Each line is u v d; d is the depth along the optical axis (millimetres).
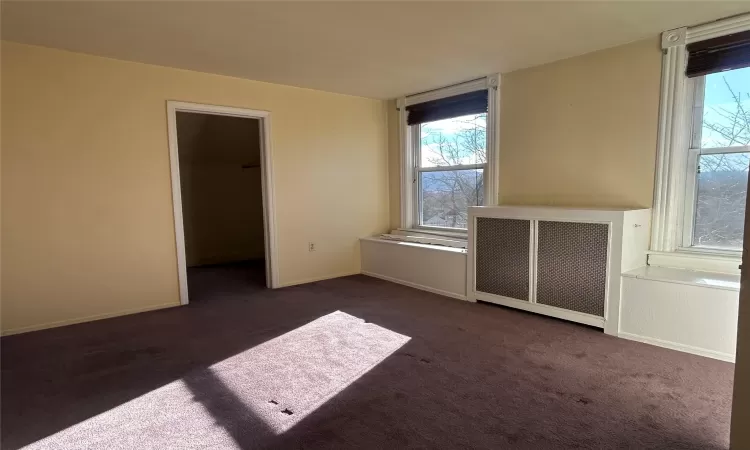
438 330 3115
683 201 3018
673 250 3059
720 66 2750
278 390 2248
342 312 3584
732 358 2479
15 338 3045
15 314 3148
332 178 4832
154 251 3725
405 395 2176
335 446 1772
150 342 2949
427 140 4883
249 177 6527
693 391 2168
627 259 2916
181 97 3760
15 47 3033
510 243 3512
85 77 3312
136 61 3516
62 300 3320
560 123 3605
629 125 3195
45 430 1909
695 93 2936
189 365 2566
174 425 1938
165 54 3338
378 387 2264
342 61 3562
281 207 4461
